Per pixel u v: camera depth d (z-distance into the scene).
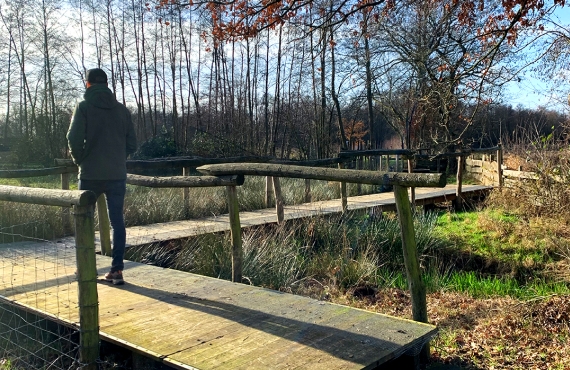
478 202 12.20
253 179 12.58
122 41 30.91
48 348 4.24
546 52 6.82
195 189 10.88
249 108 28.38
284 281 6.15
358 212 9.27
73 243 7.10
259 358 3.12
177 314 3.95
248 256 6.33
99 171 4.46
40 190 3.56
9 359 4.14
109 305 4.18
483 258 7.97
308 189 11.33
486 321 4.91
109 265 5.55
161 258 6.68
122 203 4.70
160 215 9.23
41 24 29.06
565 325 4.57
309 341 3.38
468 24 6.87
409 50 8.20
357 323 3.70
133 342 3.40
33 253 6.35
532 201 9.67
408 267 3.82
